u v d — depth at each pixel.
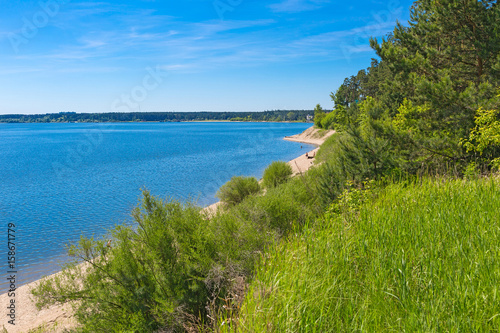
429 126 9.79
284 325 2.53
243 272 4.85
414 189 5.67
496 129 7.63
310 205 8.34
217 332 3.21
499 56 9.41
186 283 4.85
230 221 5.80
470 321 2.19
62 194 28.47
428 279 2.73
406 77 10.98
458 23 10.49
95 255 5.12
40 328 6.78
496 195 4.49
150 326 4.50
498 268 2.69
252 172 38.06
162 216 5.42
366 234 3.85
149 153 71.31
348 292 2.82
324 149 30.38
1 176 41.16
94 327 4.70
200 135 150.62
